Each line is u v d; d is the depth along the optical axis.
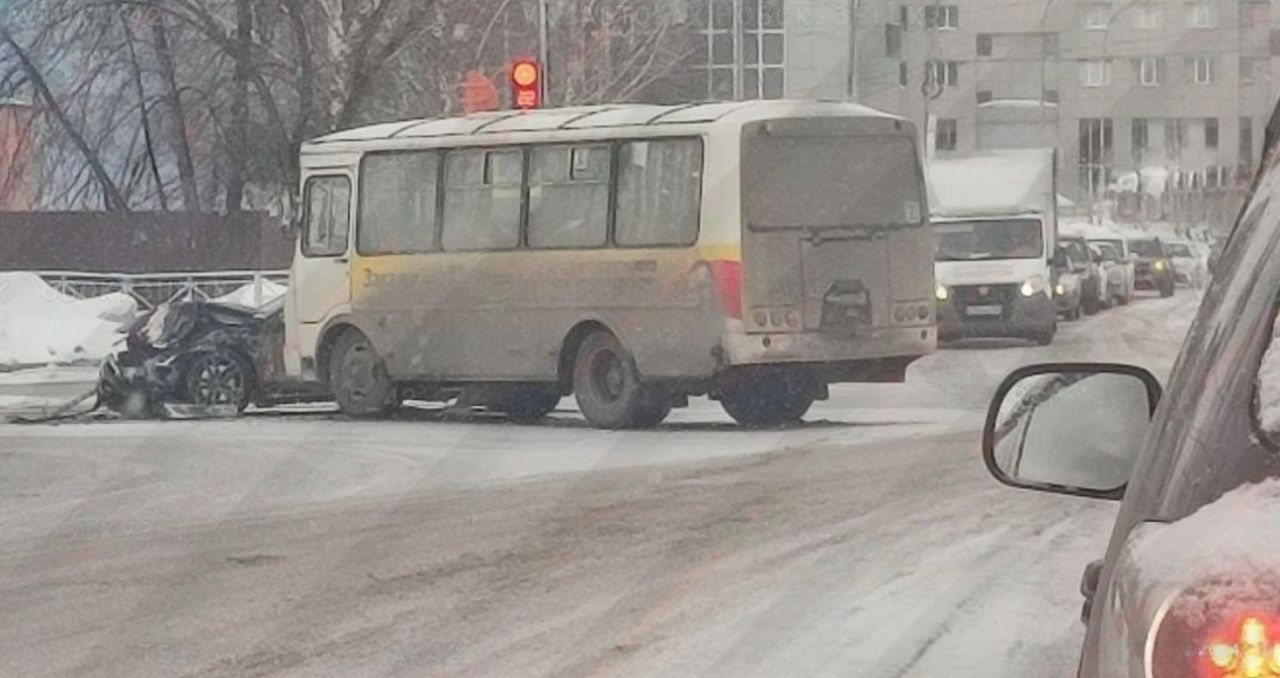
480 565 13.15
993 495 15.87
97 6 47.09
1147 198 72.19
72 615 11.72
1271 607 3.29
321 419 24.61
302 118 45.47
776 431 21.69
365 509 15.83
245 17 45.81
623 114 23.28
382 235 25.06
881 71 72.56
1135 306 49.56
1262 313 3.85
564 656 10.35
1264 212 4.29
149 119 48.41
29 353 35.31
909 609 11.21
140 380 25.02
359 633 11.05
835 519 14.78
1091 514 14.69
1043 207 36.41
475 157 24.34
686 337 22.41
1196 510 3.65
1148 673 3.37
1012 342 36.12
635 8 51.03
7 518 15.57
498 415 25.06
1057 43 76.81
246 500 16.45
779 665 9.92
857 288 22.69
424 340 24.61
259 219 48.31
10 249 50.12
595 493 16.55
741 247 22.06
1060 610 10.99
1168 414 4.22
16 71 48.50
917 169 23.17
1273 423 3.60
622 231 22.98
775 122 22.34
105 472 18.48
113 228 49.91
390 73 46.28
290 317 25.61
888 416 23.22
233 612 11.70
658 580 12.45
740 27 58.34
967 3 76.62
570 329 23.27
